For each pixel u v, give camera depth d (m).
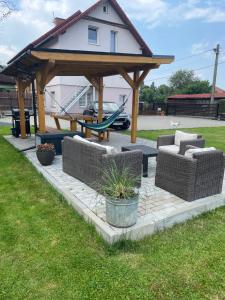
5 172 4.95
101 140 8.32
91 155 3.77
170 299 1.97
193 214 3.29
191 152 3.55
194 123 16.44
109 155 3.48
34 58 5.58
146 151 4.61
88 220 3.01
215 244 2.67
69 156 4.50
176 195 3.62
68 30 15.69
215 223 3.14
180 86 52.62
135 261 2.38
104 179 3.43
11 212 3.31
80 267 2.29
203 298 1.98
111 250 2.53
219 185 3.72
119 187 2.77
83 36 16.33
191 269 2.29
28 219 3.13
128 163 3.69
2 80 18.05
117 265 2.32
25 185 4.26
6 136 9.20
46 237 2.74
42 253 2.48
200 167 3.42
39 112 6.20
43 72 5.95
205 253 2.52
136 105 7.86
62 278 2.16
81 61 5.99
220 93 30.09
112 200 2.64
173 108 25.31
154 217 2.98
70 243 2.64
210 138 9.77
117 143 7.93
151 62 6.79
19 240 2.69
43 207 3.46
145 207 3.26
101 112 9.50
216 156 3.55
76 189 3.88
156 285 2.10
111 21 17.38
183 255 2.48
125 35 18.39
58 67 6.61
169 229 2.99
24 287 2.07
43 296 1.98
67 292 2.02
